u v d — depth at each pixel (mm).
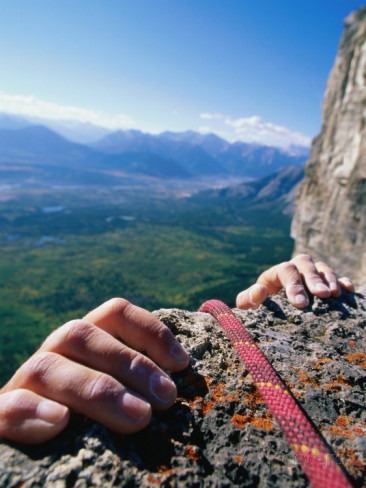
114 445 118
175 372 156
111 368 124
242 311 222
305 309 226
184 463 118
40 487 103
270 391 128
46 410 109
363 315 227
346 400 154
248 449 127
